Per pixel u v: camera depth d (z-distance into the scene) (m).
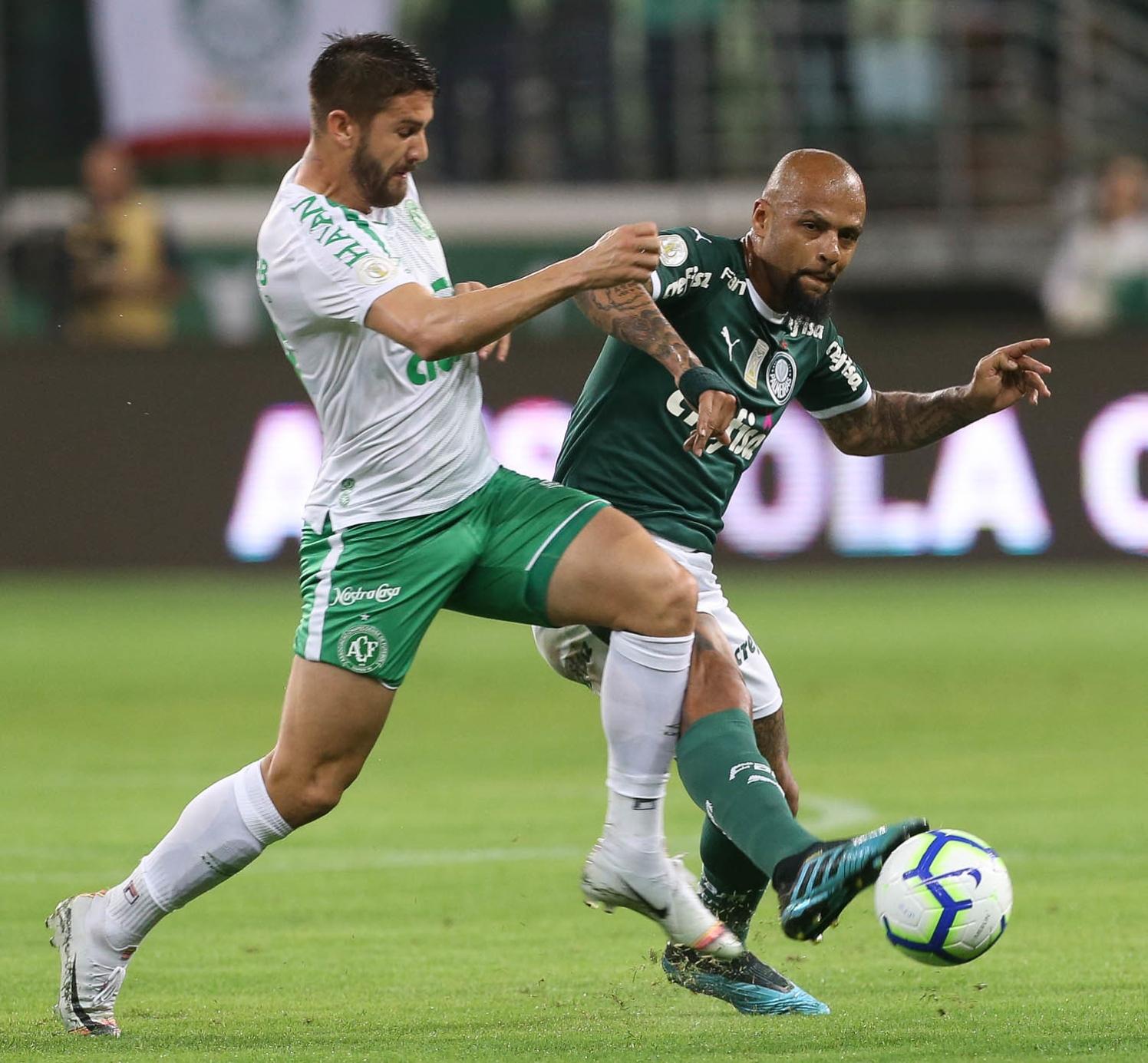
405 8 70.06
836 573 58.81
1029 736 35.03
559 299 14.95
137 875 15.97
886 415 18.67
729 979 16.72
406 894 22.70
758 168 71.44
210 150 67.19
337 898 22.48
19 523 59.25
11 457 59.19
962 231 71.19
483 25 70.69
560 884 23.20
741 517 58.97
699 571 17.33
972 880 14.03
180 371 59.22
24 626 52.44
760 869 15.12
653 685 15.89
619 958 19.27
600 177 71.12
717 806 15.32
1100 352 58.31
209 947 19.86
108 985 15.98
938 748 33.75
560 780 31.34
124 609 55.31
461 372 16.05
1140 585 57.88
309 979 18.30
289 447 59.31
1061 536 58.62
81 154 68.19
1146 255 67.31
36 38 67.75
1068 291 68.44
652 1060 14.27
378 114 15.50
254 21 66.81
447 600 16.58
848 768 31.75
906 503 58.75
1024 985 17.41
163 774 31.97
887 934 14.26
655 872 16.05
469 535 16.03
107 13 66.50
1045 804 28.27
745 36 71.38
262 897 22.58
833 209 16.62
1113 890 22.12
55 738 35.78
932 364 58.72
